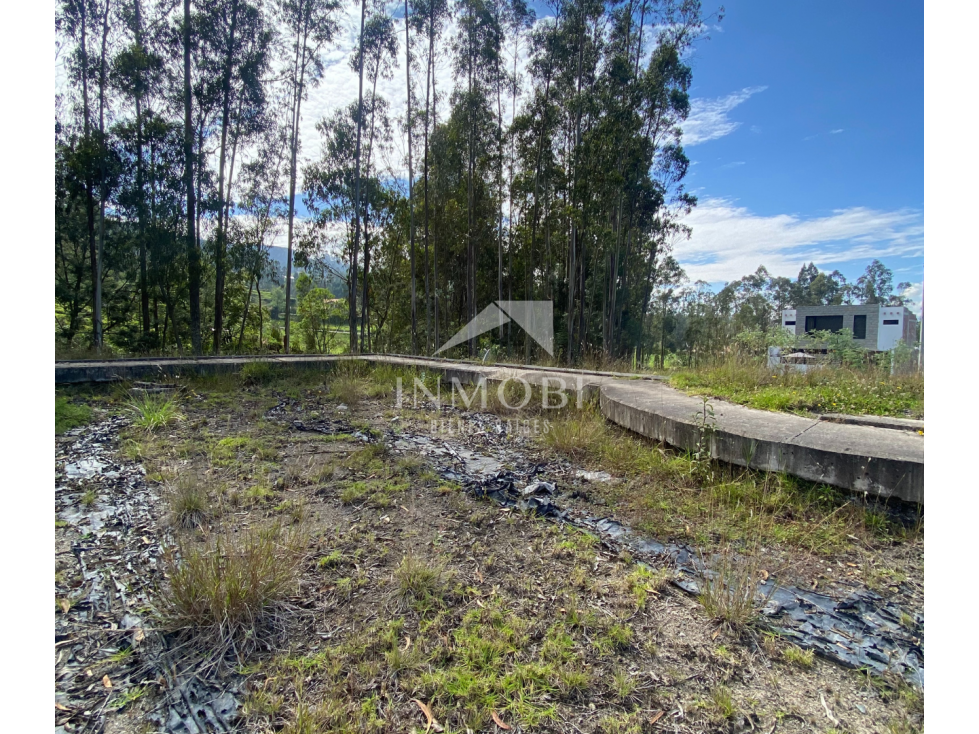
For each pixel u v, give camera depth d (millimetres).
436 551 2674
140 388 5934
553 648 1925
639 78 17641
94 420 4773
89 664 1738
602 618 2127
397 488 3518
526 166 20359
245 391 6652
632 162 18891
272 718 1565
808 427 3715
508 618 2111
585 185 18047
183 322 21047
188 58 16188
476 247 23219
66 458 3701
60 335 16609
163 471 3512
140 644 1857
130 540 2586
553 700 1680
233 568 2064
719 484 3514
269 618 2043
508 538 2871
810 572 2535
